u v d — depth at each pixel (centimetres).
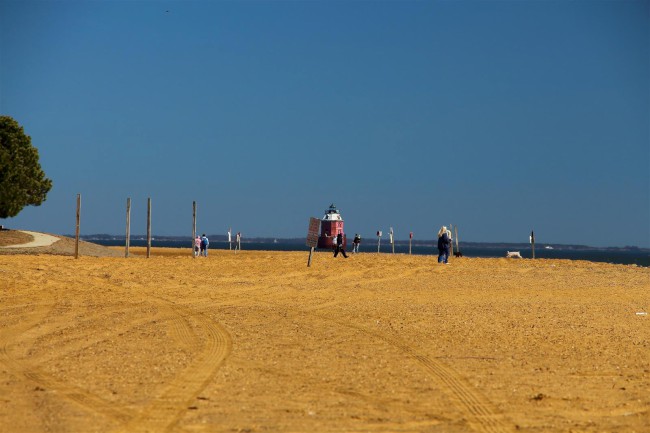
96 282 4659
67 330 2788
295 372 2073
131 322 3023
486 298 4197
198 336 2683
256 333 2778
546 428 1570
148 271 5491
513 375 2098
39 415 1584
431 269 6162
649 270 6544
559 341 2727
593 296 4388
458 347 2556
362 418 1617
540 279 5419
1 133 10788
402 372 2105
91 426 1509
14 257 6538
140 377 1969
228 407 1678
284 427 1534
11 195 10419
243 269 5888
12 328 2823
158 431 1483
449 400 1791
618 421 1636
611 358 2402
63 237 9950
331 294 4325
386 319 3234
